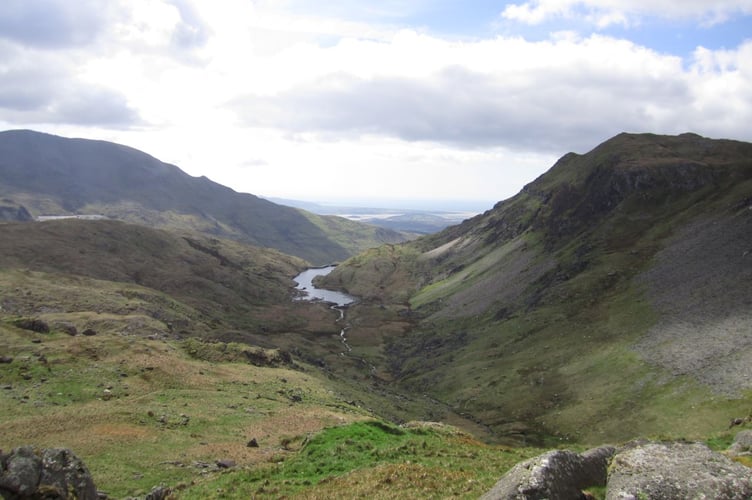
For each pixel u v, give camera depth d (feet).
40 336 289.74
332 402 274.57
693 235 491.31
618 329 394.52
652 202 617.62
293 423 201.98
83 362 254.27
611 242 570.87
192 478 126.72
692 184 614.34
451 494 80.02
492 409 358.23
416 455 112.88
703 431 230.07
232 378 280.31
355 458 111.75
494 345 481.87
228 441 169.37
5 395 195.83
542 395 350.43
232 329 553.64
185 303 639.35
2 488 80.69
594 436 273.33
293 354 513.86
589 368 358.43
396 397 401.90
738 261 395.14
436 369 483.92
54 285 507.71
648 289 432.25
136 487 121.80
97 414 182.39
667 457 52.29
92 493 89.45
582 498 55.98
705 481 47.34
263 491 96.02
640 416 273.13
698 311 358.84
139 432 168.14
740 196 510.99
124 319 415.44
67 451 90.99
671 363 311.27
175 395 227.40
